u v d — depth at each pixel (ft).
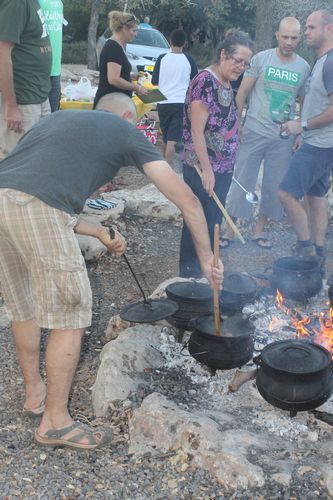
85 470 8.70
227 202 18.89
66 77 47.26
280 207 18.28
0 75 14.43
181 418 9.00
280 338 11.34
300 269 12.62
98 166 8.51
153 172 8.71
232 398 10.02
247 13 96.58
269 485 8.16
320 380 8.93
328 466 8.40
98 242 16.67
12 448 9.15
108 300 14.57
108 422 9.61
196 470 8.52
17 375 11.18
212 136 13.79
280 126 16.87
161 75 23.88
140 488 8.32
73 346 8.80
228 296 10.91
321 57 15.12
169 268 16.79
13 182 8.25
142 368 10.52
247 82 17.39
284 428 9.28
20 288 9.36
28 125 15.52
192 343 9.95
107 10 89.86
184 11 91.86
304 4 54.24
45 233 8.24
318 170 15.01
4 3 14.06
